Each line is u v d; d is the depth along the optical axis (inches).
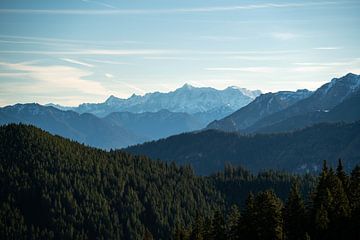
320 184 5285.4
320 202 5182.1
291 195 5349.4
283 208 5344.5
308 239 4746.6
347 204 5098.4
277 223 5022.1
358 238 4857.3
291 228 5162.4
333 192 5162.4
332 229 4975.4
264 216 5054.1
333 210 5073.8
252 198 5290.4
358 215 4936.0
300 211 5251.0
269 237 5004.9
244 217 5251.0
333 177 5226.4
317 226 4995.1
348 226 4948.3
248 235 5167.3
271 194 5152.6
